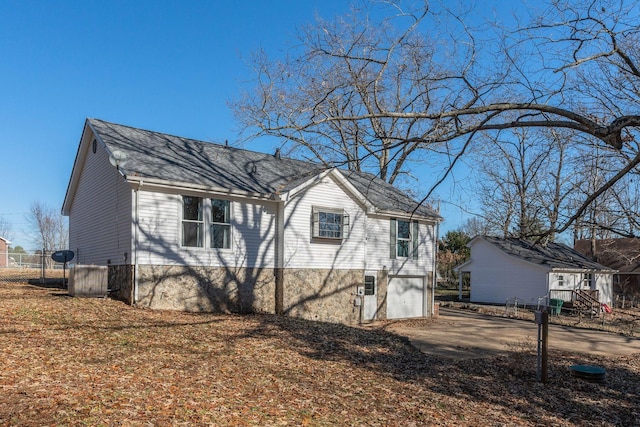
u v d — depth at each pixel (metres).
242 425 6.23
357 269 19.89
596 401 9.55
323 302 18.64
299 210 18.08
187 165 16.52
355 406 7.85
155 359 8.95
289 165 21.28
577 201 15.54
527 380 10.82
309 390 8.38
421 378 10.30
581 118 6.75
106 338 10.11
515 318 25.16
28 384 6.62
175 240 15.09
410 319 21.95
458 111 6.99
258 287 17.09
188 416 6.23
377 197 21.97
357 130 16.94
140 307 14.09
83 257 18.61
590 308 29.06
